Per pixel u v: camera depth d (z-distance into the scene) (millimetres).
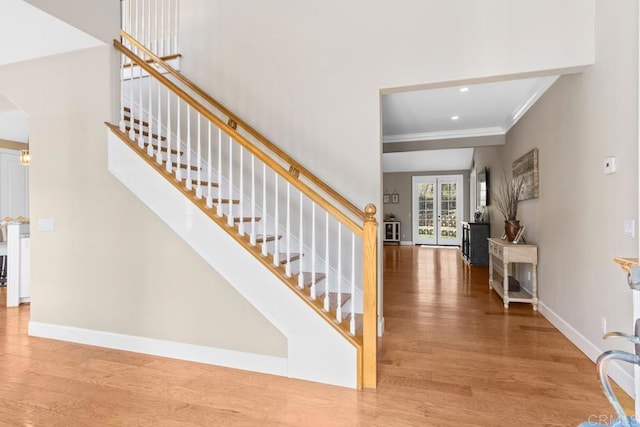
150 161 2727
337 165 3230
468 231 7223
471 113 4828
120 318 2832
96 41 2807
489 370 2439
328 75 3246
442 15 2900
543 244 3691
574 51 2584
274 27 3432
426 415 1911
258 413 1934
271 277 2389
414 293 4668
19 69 3146
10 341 3008
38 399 2080
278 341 2408
